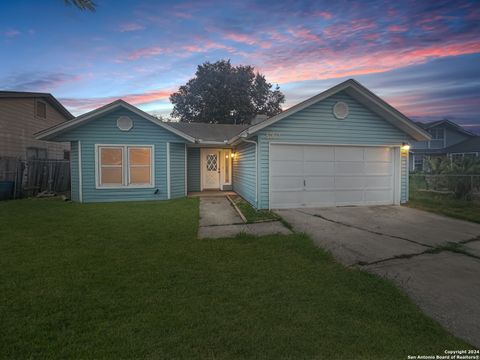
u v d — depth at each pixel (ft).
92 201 37.04
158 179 38.86
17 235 19.97
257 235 20.75
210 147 51.80
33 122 53.52
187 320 9.27
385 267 14.92
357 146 32.50
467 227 23.47
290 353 7.75
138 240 18.95
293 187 31.14
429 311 10.51
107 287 11.69
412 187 51.55
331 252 17.12
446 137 97.30
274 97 112.88
